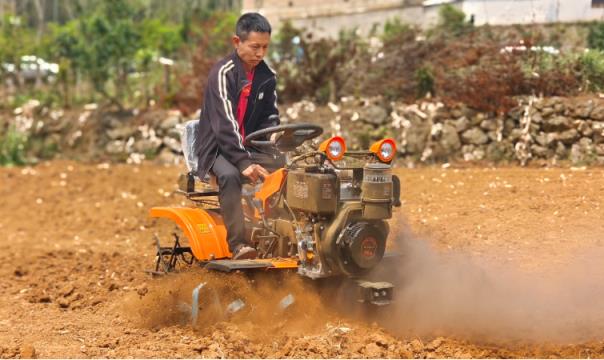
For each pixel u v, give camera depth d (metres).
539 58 15.95
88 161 21.11
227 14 26.00
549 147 14.97
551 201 11.57
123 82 22.50
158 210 8.08
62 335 7.68
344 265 6.83
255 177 7.49
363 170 6.92
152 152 20.58
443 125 16.28
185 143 8.23
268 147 7.94
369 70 18.17
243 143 7.64
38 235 14.84
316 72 18.73
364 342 6.70
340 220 6.80
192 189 8.27
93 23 22.22
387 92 17.41
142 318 8.01
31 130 22.27
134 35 22.19
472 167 15.39
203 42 21.41
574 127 14.78
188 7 33.31
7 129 22.67
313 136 7.45
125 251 12.77
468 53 16.92
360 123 17.27
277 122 8.05
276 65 19.48
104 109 22.06
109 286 9.98
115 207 16.42
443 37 17.91
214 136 7.67
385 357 6.40
